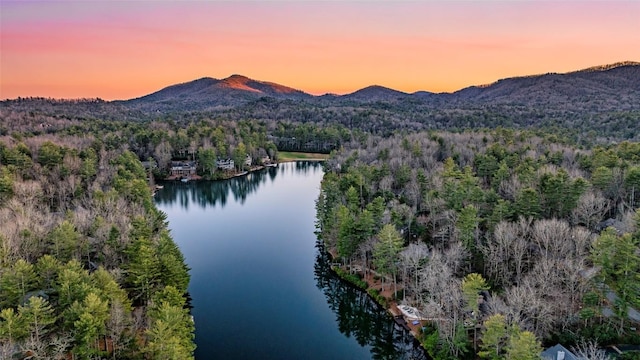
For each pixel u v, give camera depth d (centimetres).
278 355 5766
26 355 4691
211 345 5944
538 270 5819
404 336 6072
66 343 4528
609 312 5603
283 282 7956
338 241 7894
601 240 5419
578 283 5775
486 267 6781
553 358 4691
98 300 4681
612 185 8606
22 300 5369
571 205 7631
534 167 10294
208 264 8775
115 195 9725
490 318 4675
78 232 7331
